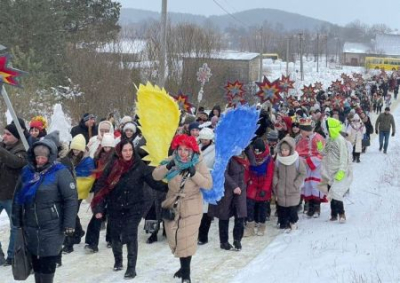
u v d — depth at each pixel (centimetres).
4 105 2183
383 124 2258
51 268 659
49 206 643
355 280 689
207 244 962
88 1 3875
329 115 2180
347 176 1059
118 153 783
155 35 3581
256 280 767
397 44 12425
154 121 800
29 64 2523
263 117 1124
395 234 909
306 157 1109
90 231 908
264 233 1026
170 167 748
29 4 2800
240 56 5203
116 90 2661
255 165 1003
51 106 2431
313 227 1044
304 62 9625
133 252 792
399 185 1447
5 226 1055
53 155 653
